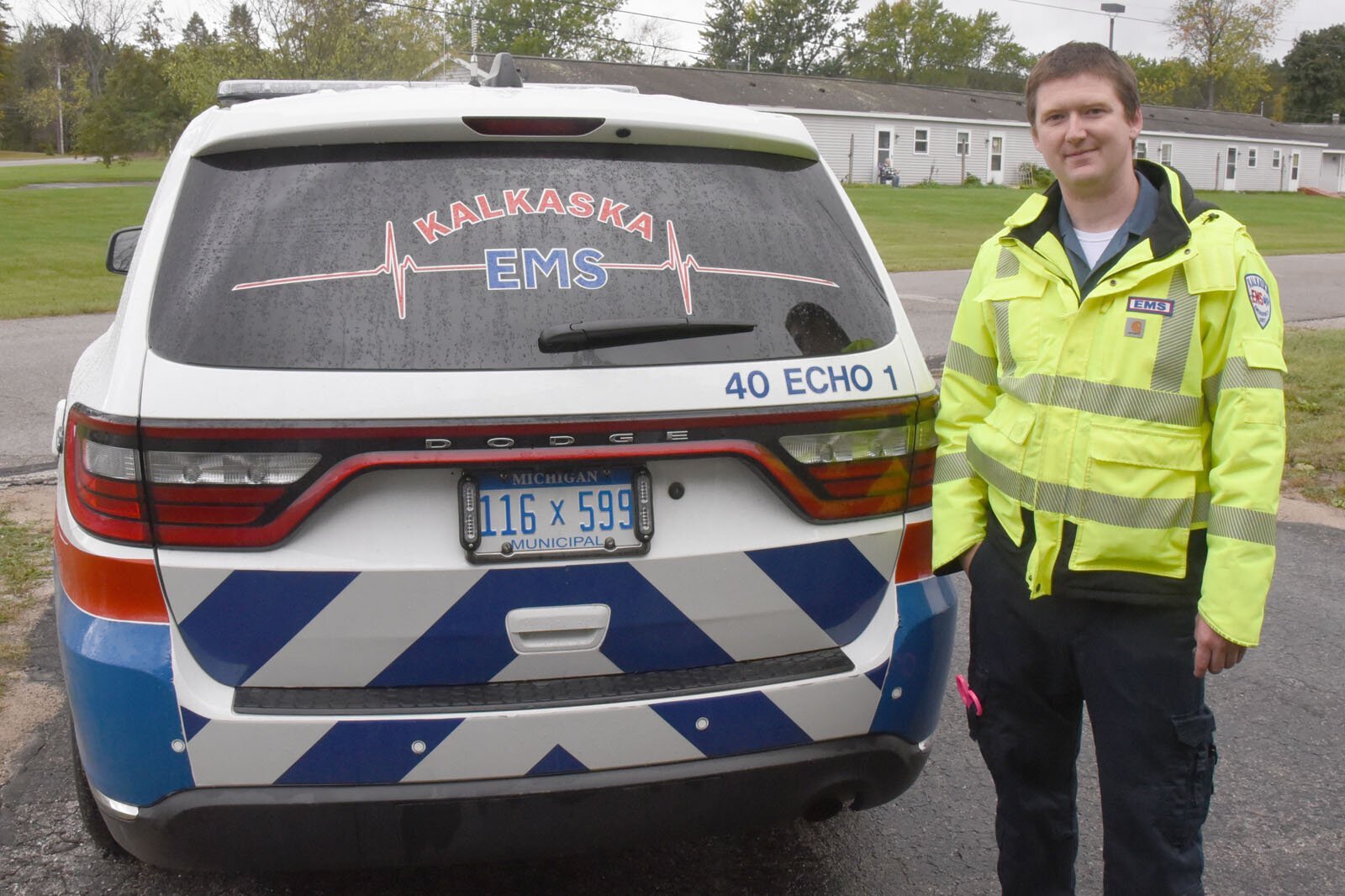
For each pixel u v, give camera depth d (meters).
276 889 2.83
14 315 12.59
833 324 2.44
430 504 2.18
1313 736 3.70
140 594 2.15
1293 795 3.35
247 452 2.11
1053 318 2.24
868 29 83.06
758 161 2.61
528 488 2.21
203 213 2.34
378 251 2.27
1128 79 2.18
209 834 2.18
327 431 2.10
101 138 50.31
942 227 28.72
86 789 2.77
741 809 2.35
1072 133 2.17
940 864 2.99
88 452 2.18
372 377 2.14
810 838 3.11
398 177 2.36
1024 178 49.78
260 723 2.13
